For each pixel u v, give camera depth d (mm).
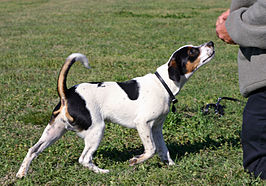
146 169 4008
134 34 15047
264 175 3596
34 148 3836
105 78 8359
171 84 3959
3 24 17812
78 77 8375
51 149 4645
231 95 7027
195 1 29281
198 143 4855
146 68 9438
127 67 9500
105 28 16578
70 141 4977
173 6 25875
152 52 11453
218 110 6121
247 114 3588
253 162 3660
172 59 3943
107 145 4832
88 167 3980
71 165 4246
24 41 13297
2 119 5828
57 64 9727
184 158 4285
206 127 5383
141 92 3910
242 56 3537
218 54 11156
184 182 3713
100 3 28578
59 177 3889
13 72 8789
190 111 6312
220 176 3789
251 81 3436
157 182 3715
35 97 6922
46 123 5656
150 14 21672
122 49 11938
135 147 4820
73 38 14086
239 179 3654
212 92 7250
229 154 4477
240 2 3389
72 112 3736
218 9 24094
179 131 5344
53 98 6926
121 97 3900
